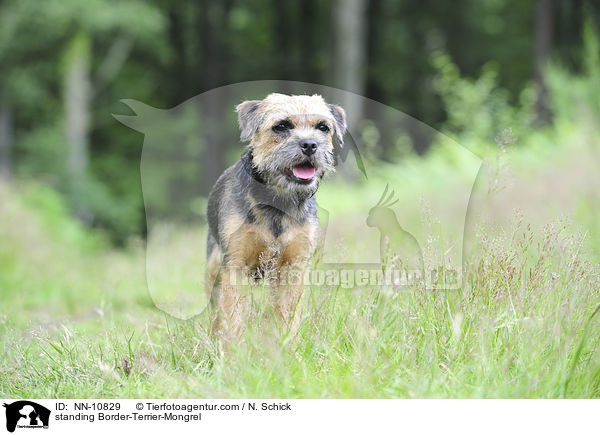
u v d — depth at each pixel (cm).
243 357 501
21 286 1209
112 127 3531
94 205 2830
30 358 603
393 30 3578
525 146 1436
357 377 482
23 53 3011
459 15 3541
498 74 3362
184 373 544
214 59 3453
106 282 1124
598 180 1098
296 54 3622
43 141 2884
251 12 3847
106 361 574
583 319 500
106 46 3241
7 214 1658
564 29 2852
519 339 493
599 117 1488
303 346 529
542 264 537
